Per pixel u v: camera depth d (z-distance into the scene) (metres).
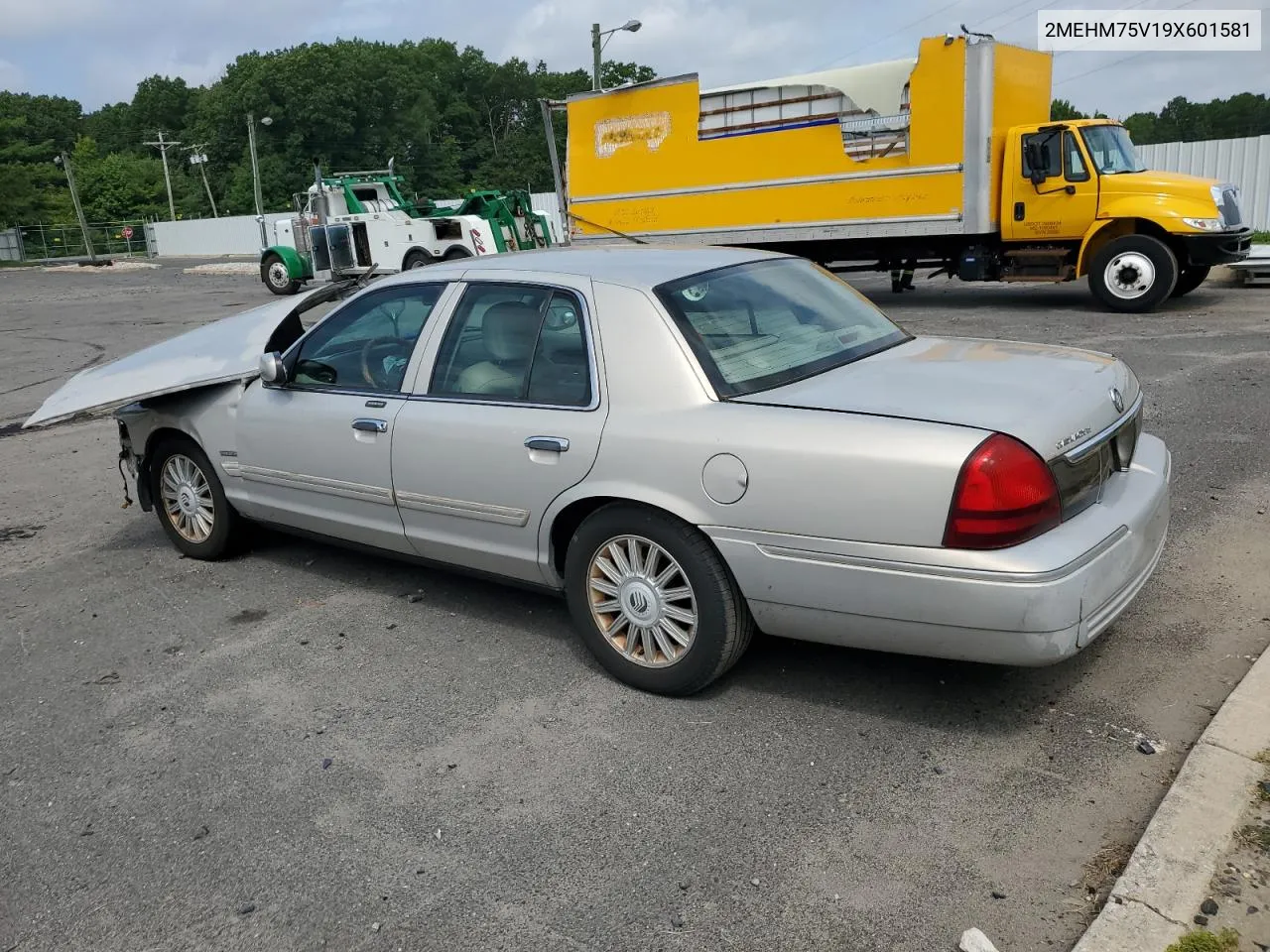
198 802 3.47
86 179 92.56
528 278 4.29
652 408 3.78
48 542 6.47
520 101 110.44
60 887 3.08
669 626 3.87
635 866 2.99
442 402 4.42
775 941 2.66
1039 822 3.06
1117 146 14.16
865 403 3.50
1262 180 21.42
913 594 3.28
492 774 3.52
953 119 14.29
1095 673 3.90
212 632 4.88
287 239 26.09
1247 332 11.38
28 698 4.32
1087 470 3.44
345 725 3.92
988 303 15.79
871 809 3.18
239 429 5.28
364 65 86.75
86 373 5.81
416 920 2.83
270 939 2.81
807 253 16.98
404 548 4.75
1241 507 5.59
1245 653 3.97
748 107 16.08
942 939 2.63
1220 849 2.78
